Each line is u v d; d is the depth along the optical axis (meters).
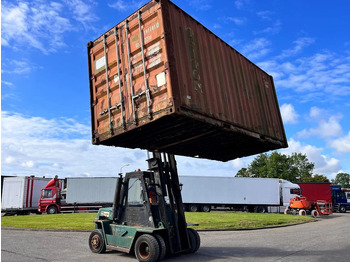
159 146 7.64
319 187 33.28
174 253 7.65
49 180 28.39
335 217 24.42
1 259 7.08
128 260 7.19
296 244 9.80
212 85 6.38
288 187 30.25
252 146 8.93
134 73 6.00
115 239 7.75
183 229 8.03
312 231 13.93
